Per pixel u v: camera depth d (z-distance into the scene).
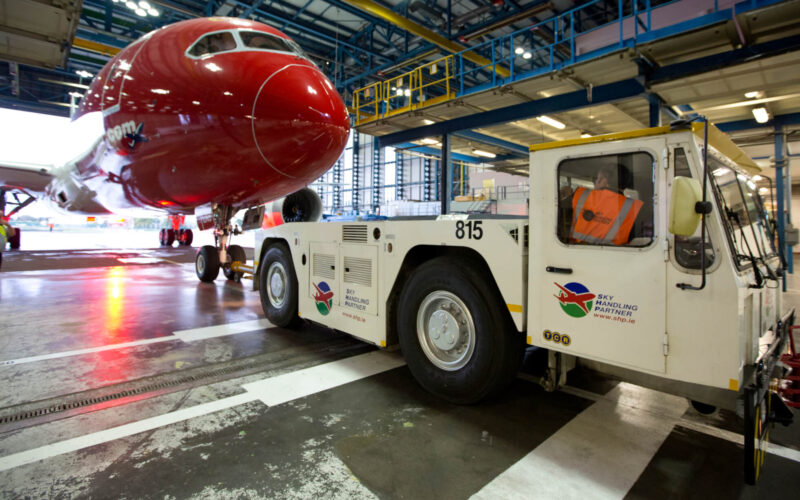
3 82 23.55
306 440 2.57
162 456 2.37
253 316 6.07
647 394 3.39
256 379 3.60
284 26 19.56
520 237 2.74
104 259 14.37
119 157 6.04
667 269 2.20
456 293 3.05
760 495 2.08
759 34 7.75
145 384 3.44
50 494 2.00
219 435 2.62
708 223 2.08
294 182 5.88
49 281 9.21
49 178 10.87
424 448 2.50
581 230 2.53
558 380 2.89
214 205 6.72
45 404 3.04
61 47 9.07
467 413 3.00
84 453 2.39
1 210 13.44
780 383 2.43
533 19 17.91
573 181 2.56
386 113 14.53
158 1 15.87
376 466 2.29
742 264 2.24
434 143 18.28
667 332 2.19
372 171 40.75
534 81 10.34
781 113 11.67
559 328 2.60
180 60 5.18
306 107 4.90
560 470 2.29
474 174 30.19
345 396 3.27
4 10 7.68
